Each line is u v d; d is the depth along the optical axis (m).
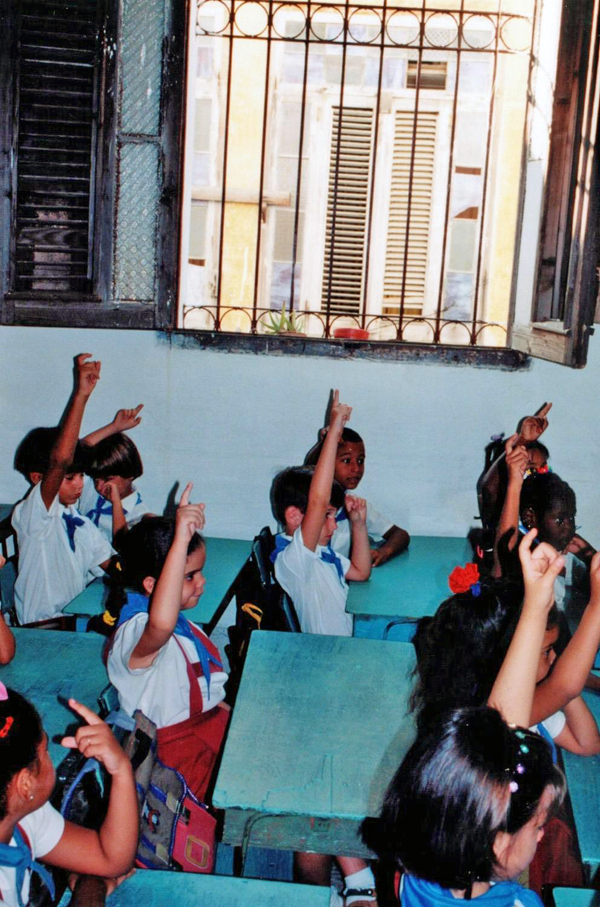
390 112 5.94
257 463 4.35
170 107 3.74
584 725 2.13
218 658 2.54
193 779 2.29
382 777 1.99
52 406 4.30
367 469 4.37
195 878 1.83
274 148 5.95
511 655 1.76
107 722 2.15
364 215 6.04
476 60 5.85
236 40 5.81
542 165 3.82
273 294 6.04
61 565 3.29
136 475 3.71
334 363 4.26
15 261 3.80
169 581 2.11
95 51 3.66
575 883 2.01
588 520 4.40
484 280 5.87
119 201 3.82
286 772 2.00
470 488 4.37
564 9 3.58
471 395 4.29
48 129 3.73
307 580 3.01
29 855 1.59
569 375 4.26
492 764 1.45
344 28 4.23
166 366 4.26
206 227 5.93
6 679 2.42
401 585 3.44
